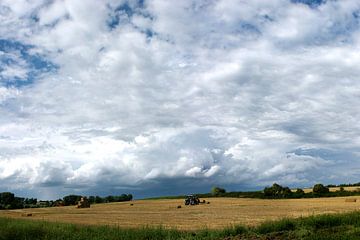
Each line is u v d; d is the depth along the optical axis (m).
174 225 33.03
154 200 112.38
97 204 101.12
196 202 79.25
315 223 20.22
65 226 27.27
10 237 23.17
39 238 23.20
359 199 72.88
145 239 22.45
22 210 84.12
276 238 18.20
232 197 102.56
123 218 47.38
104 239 22.19
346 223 20.25
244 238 19.14
